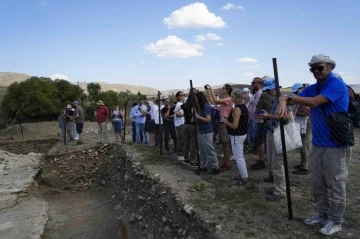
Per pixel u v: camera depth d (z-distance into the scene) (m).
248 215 5.04
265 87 6.81
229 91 7.75
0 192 9.95
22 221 8.26
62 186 12.09
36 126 27.84
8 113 32.12
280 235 4.32
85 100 38.78
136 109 13.52
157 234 6.48
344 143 3.92
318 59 3.99
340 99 3.95
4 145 18.67
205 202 5.72
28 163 13.58
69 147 13.95
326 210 4.43
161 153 10.62
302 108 6.63
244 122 6.23
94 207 10.29
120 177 10.99
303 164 6.97
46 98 32.41
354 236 4.15
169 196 6.54
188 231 5.37
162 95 12.08
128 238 7.40
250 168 7.66
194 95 7.85
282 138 4.68
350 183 6.29
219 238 4.42
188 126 8.31
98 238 8.04
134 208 8.48
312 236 4.23
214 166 7.40
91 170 12.95
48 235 8.24
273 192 5.58
